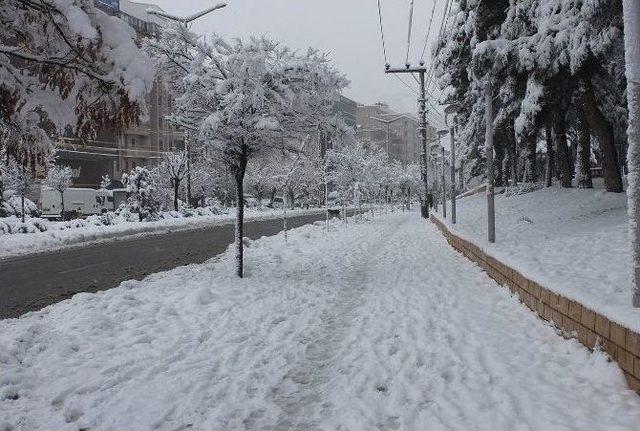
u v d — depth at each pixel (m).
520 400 4.62
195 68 10.14
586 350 5.59
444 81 27.23
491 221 12.35
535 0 16.14
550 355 5.79
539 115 17.84
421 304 8.71
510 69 17.05
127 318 7.86
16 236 22.56
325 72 10.53
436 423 4.25
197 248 19.38
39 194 48.31
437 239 20.61
